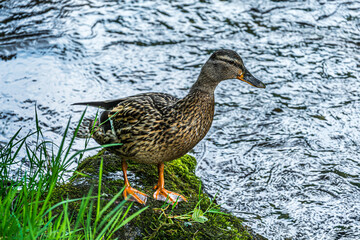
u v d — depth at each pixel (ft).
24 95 32.83
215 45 38.83
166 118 21.04
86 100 32.73
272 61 37.19
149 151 21.44
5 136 28.94
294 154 28.60
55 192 21.58
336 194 25.63
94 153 28.14
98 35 39.81
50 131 29.78
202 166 27.78
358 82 35.12
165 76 35.45
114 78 35.12
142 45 38.86
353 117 31.63
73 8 42.98
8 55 36.83
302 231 23.26
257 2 44.55
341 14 42.96
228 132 30.63
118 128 21.59
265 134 30.40
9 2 42.83
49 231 16.81
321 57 37.76
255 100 33.58
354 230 23.30
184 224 21.36
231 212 24.30
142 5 43.91
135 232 20.54
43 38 38.88
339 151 28.76
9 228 16.74
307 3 44.45
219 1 44.70
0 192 20.06
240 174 27.22
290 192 25.85
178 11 43.16
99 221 20.22
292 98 33.60
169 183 24.17
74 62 36.65
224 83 35.65
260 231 23.13
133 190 22.38
